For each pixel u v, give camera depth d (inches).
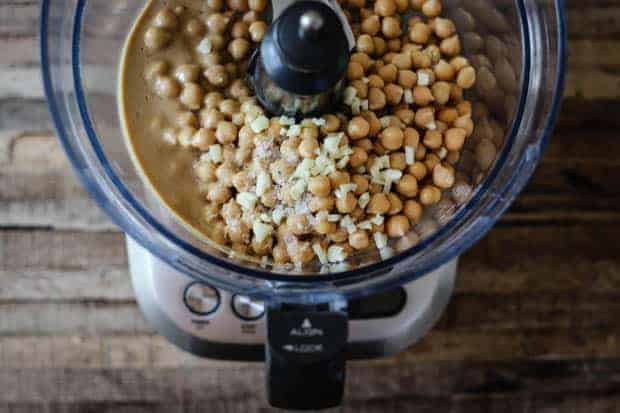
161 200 18.3
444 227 18.0
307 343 17.5
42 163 21.6
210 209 18.2
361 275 17.5
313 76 15.9
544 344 21.9
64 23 18.7
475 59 19.3
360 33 19.1
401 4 19.3
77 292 21.5
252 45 19.0
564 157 22.2
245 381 21.5
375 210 17.8
